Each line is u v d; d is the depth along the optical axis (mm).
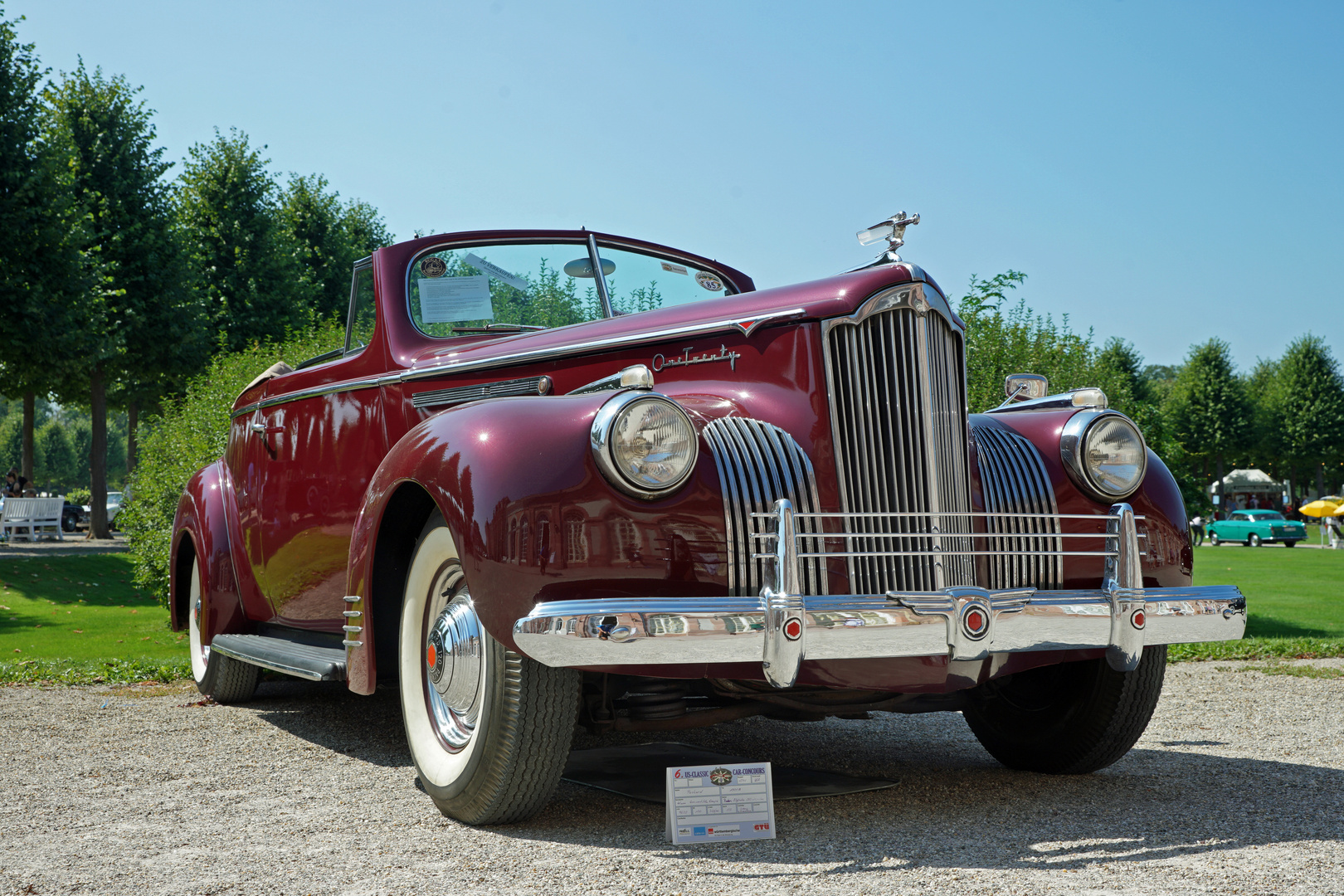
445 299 4215
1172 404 57594
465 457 2771
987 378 8758
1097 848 2643
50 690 5766
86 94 22703
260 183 24938
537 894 2285
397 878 2416
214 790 3400
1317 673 6156
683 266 4723
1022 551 3080
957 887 2312
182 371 22703
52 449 82875
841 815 3029
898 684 2783
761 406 3023
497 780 2764
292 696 5582
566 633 2479
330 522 4281
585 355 3488
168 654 7926
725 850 2639
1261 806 3092
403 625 3252
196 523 5352
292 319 24297
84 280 19359
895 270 2961
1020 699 3689
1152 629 3002
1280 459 56969
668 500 2680
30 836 2816
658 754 3994
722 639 2537
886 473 2895
